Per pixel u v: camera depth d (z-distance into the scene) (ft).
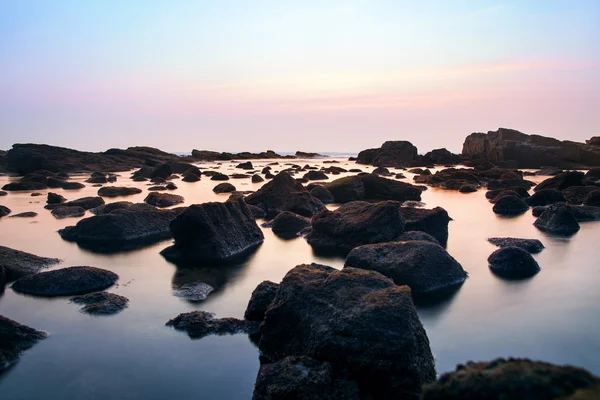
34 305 38.04
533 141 215.72
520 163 203.10
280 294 30.58
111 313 36.27
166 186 124.88
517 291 41.39
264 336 30.14
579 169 191.21
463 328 33.91
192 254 53.42
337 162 257.55
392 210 58.49
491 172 148.77
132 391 26.25
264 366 25.81
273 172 177.88
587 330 33.45
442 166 213.87
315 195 98.99
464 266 48.85
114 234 62.64
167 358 29.71
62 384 26.94
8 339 30.58
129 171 191.72
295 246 59.31
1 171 176.45
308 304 29.01
